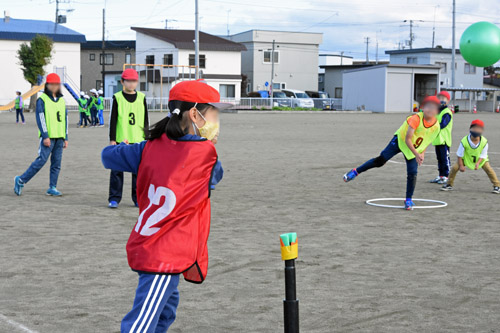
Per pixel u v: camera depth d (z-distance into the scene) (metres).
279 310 4.90
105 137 24.48
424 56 75.81
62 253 6.62
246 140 22.80
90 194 10.67
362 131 28.62
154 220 3.23
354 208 9.56
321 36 77.56
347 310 4.90
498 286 5.57
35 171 10.30
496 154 17.98
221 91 66.06
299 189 11.46
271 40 75.69
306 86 77.62
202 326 4.55
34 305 4.97
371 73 60.81
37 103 10.16
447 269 6.12
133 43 82.31
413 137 9.16
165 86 63.81
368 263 6.32
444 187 11.59
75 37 63.16
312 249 6.88
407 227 8.16
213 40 66.81
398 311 4.89
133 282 5.61
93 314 4.77
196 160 3.28
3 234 7.50
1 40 60.28
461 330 4.50
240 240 7.29
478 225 8.34
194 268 3.34
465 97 73.38
